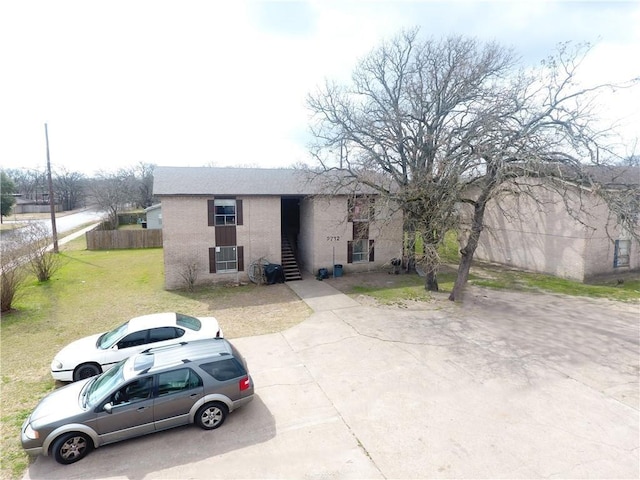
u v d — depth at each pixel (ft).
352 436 23.94
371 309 51.16
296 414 26.48
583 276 64.95
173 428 25.25
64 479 20.75
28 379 32.37
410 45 60.13
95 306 52.95
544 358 34.88
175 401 24.07
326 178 66.80
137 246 110.52
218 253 65.82
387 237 74.74
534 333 41.32
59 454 21.72
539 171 42.70
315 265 72.13
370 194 65.36
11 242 61.87
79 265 82.94
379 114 64.44
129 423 23.17
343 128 62.59
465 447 22.63
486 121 47.19
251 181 72.08
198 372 24.94
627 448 22.31
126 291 61.26
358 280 68.95
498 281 66.69
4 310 49.49
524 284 64.23
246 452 22.68
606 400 27.61
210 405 24.95
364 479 20.24
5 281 49.37
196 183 67.62
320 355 36.32
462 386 29.91
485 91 54.60
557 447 22.48
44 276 67.15
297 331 43.04
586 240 64.28
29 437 21.68
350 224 73.77
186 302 55.21
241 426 25.25
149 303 54.54
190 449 23.06
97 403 22.79
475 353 36.19
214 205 64.69
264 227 67.97
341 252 73.77
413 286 63.82
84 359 30.81
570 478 19.99
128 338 32.40
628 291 58.85
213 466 21.53
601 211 64.75
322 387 30.17
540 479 19.92
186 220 63.16
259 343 39.58
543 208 71.10
